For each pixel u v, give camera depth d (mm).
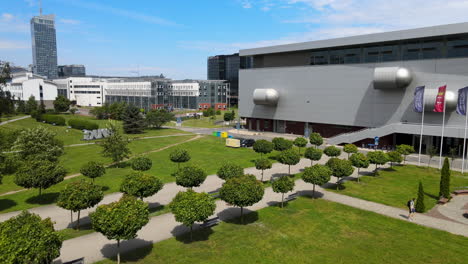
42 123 77625
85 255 16406
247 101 76062
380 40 52562
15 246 11352
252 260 15969
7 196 26672
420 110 44344
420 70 48781
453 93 44875
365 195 27359
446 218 22328
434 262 16156
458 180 32812
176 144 56719
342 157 45125
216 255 16438
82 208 19094
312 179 25031
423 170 37062
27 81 146000
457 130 42812
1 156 29750
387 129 49406
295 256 16484
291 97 67000
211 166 38625
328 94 60469
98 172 27453
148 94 138125
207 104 148375
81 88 166125
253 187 19859
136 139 62062
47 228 12914
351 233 19469
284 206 24266
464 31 44562
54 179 24000
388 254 16891
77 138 60188
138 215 15414
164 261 15812
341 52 59406
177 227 20125
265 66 73375
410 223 21234
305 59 65188
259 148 38156
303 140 45625
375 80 50281
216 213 22703
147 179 21656
